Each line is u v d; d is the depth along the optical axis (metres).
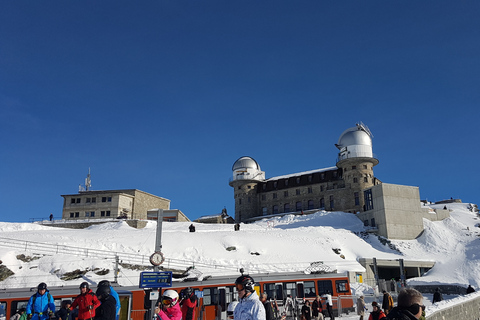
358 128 77.06
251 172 88.19
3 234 39.72
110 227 57.88
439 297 25.70
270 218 76.44
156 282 17.92
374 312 10.64
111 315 7.59
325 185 79.75
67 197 73.44
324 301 21.33
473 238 55.69
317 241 48.53
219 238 43.78
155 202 81.31
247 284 5.25
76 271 30.45
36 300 10.19
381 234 58.00
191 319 11.44
